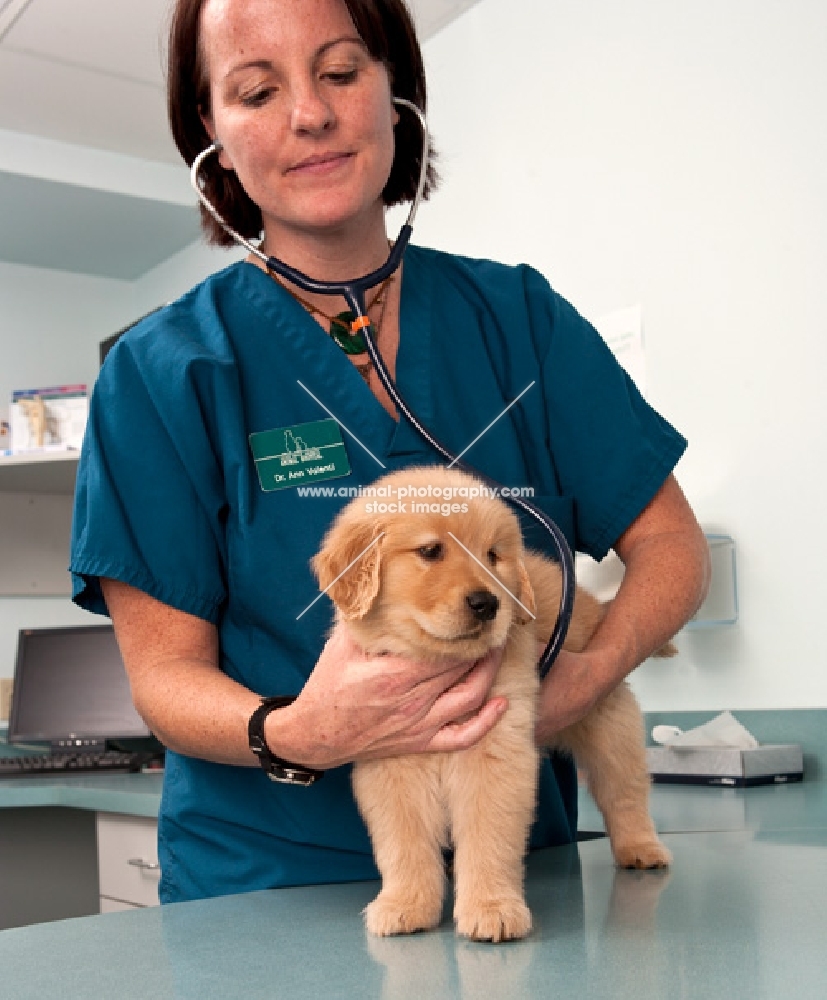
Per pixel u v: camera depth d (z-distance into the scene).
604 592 2.43
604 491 1.26
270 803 1.11
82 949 0.85
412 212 1.19
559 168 2.85
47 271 4.43
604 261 2.72
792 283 2.29
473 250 3.11
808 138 2.26
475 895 0.87
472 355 1.25
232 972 0.77
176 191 3.83
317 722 0.90
